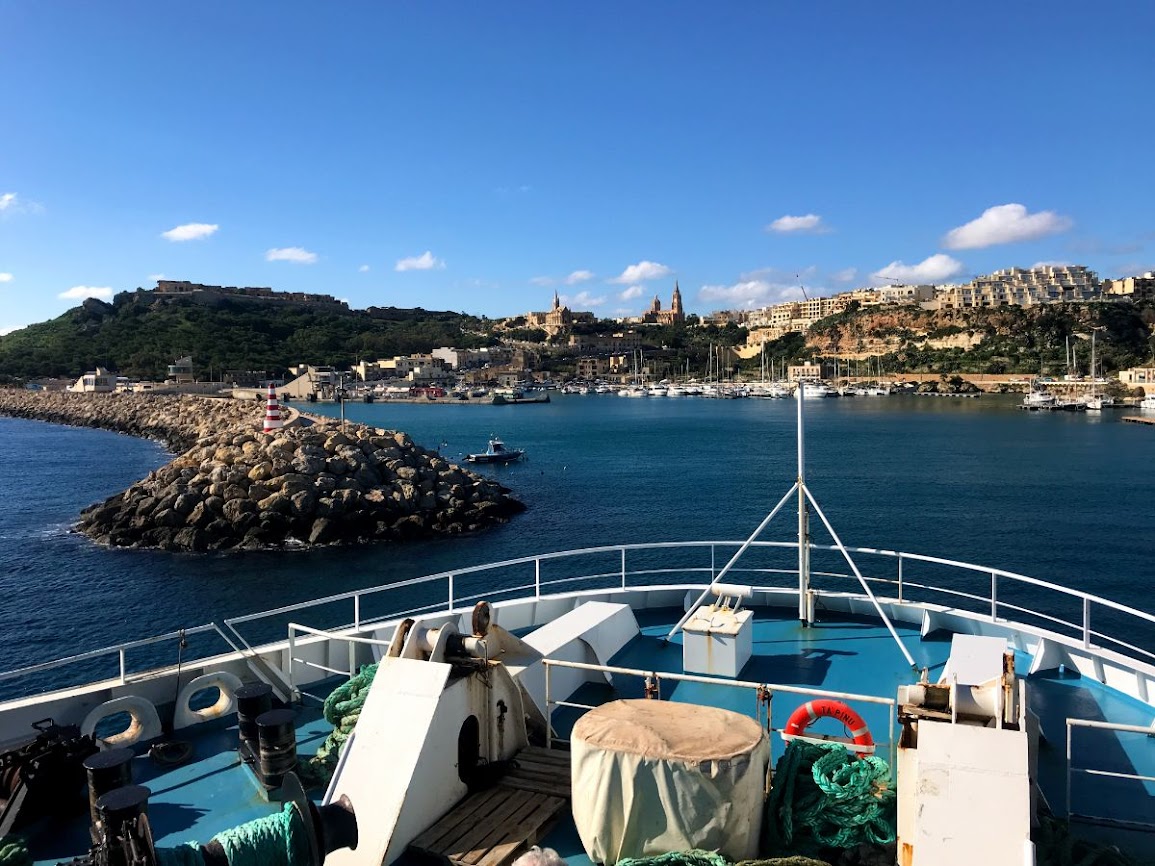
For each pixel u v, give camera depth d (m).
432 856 5.63
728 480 71.94
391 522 49.09
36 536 48.69
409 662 6.29
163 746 7.85
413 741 5.89
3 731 7.70
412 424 146.75
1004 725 5.03
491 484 59.84
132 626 32.28
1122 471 74.19
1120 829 6.37
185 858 4.57
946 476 72.31
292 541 46.78
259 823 4.88
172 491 48.81
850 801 5.79
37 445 102.19
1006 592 34.84
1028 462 81.56
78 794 6.90
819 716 7.18
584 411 185.75
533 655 7.34
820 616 11.86
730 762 5.36
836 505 58.28
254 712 7.48
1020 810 4.64
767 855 5.70
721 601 11.24
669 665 10.02
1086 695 9.01
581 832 5.66
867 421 140.50
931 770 4.82
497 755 6.68
